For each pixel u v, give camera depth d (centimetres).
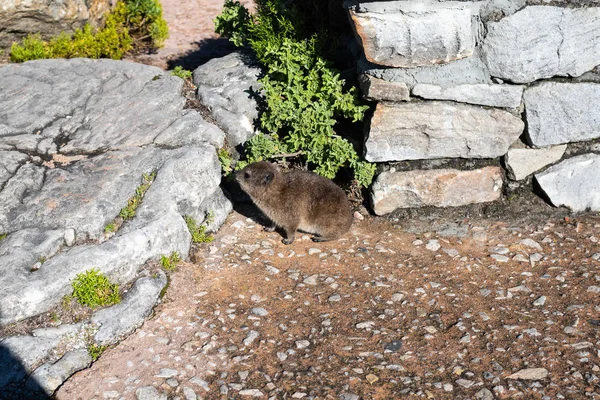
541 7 293
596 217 314
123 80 353
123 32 432
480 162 313
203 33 479
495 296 280
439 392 248
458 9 292
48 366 251
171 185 298
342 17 335
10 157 308
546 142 309
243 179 302
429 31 293
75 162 310
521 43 296
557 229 309
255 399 247
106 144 319
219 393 248
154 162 307
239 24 362
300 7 344
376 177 316
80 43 408
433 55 296
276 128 327
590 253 297
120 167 305
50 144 318
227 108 336
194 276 287
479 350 260
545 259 295
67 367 252
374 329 268
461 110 305
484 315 272
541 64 299
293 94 325
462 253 299
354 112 314
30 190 297
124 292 273
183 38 470
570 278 286
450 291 282
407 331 267
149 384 250
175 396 247
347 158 318
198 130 321
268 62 341
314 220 303
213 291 282
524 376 252
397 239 306
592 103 305
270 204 303
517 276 288
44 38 409
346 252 300
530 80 301
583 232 306
